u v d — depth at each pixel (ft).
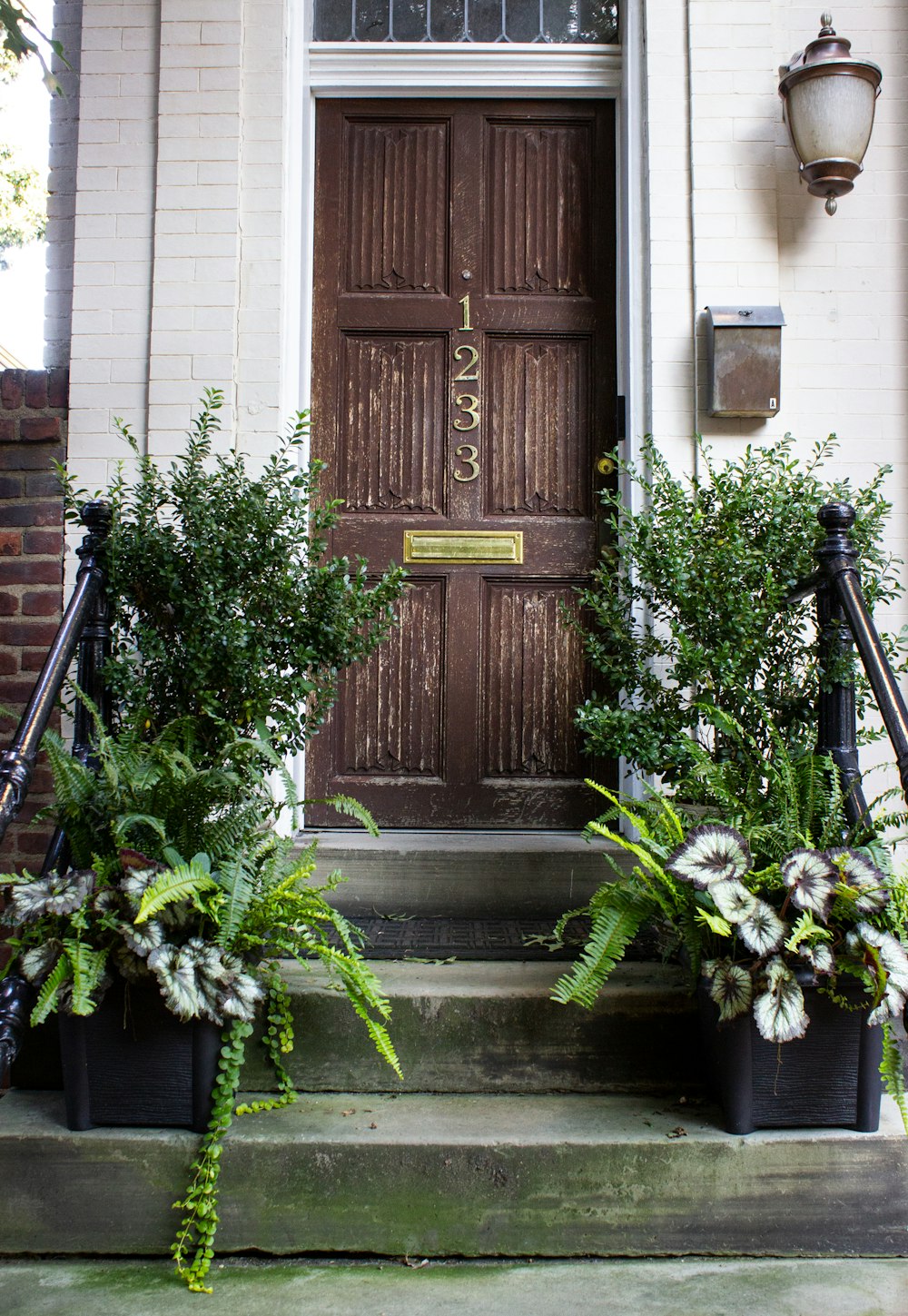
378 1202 6.89
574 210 11.68
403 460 11.50
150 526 9.03
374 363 11.56
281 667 9.11
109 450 10.60
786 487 9.42
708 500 9.27
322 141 11.72
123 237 10.79
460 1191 6.90
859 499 9.27
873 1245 6.95
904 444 10.76
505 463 11.50
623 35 11.51
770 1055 7.07
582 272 11.64
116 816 7.34
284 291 10.80
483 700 11.34
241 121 10.84
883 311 10.87
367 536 11.41
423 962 8.66
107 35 10.98
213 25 10.87
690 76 10.87
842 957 6.75
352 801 7.89
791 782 7.31
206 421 9.45
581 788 11.24
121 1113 7.09
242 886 7.09
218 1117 6.89
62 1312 6.22
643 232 11.02
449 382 11.55
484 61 11.53
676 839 7.42
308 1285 6.55
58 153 11.35
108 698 8.96
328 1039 7.82
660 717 8.90
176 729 8.02
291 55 11.18
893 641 9.33
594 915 7.36
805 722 8.77
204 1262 6.60
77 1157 6.97
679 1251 6.90
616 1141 6.94
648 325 10.82
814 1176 6.95
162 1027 7.09
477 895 10.06
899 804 10.47
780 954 6.78
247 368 10.64
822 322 10.84
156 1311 6.24
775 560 8.93
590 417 11.53
